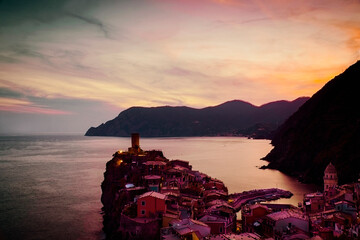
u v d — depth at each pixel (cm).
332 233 7375
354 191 11056
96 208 13412
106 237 9988
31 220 11744
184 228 6944
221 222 8338
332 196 11719
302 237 7175
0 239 8575
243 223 9744
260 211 9450
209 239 6638
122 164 14162
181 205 9406
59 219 11850
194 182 13662
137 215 8369
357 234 6644
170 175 12925
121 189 11344
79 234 10281
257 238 6850
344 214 8706
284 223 8069
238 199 14238
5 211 12938
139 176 12450
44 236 10119
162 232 6912
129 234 7969
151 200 8394
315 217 9062
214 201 11306
